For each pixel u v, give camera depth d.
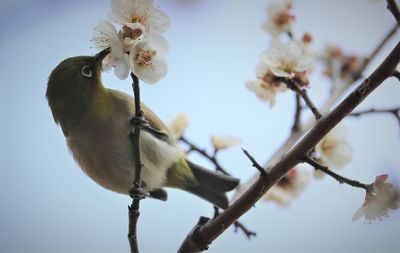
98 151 7.18
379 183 4.59
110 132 7.08
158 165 7.21
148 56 4.63
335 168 5.89
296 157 4.78
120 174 7.28
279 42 6.17
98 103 7.18
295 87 5.87
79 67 7.39
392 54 4.43
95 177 7.56
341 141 5.97
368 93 4.54
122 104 7.21
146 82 4.61
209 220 5.48
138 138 5.41
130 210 5.20
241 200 5.00
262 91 6.26
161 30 4.68
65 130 7.48
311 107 5.21
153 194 7.93
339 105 4.68
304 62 5.90
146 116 7.28
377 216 4.57
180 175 7.62
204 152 7.05
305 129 6.54
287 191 7.27
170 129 7.48
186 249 5.26
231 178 7.56
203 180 7.72
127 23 4.55
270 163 6.30
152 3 4.69
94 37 4.62
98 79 7.26
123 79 4.54
